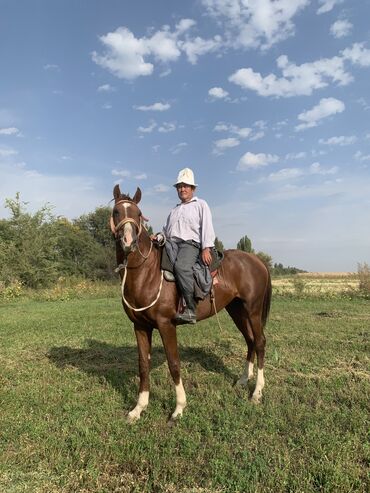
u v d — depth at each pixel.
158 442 4.29
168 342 5.14
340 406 5.21
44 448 4.20
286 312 14.45
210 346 8.75
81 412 5.12
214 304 5.64
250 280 6.09
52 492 3.49
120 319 13.26
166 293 5.12
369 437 4.30
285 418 4.85
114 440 4.37
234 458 3.92
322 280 35.09
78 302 20.58
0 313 16.12
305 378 6.38
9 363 7.80
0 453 4.11
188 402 5.37
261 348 6.02
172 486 3.54
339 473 3.54
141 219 5.20
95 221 60.88
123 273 5.16
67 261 44.22
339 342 8.99
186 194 5.49
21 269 30.75
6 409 5.29
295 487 3.45
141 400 5.18
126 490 3.53
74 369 7.26
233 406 5.20
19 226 33.34
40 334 10.69
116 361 7.87
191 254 5.18
